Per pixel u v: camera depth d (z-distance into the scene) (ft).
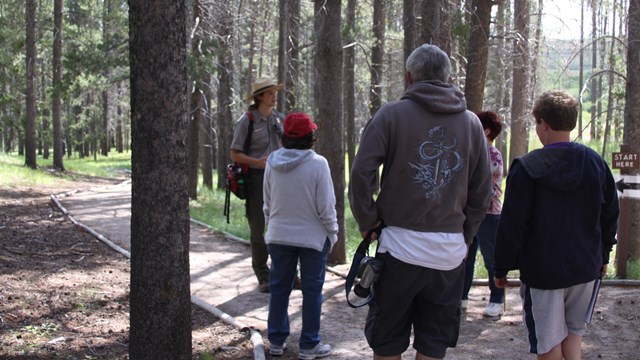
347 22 64.03
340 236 27.07
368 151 10.82
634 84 26.02
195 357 15.76
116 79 65.10
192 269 26.45
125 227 37.01
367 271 10.94
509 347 16.83
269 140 21.44
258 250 22.49
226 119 76.64
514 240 11.46
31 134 81.51
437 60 11.13
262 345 16.53
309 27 68.03
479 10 31.55
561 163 11.28
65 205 48.80
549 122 11.49
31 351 15.14
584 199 11.32
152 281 11.53
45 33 99.25
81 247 29.66
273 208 15.97
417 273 10.89
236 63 78.89
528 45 46.16
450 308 11.30
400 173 10.94
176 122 11.21
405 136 10.86
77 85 67.82
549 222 11.29
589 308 11.73
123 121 166.20
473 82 31.83
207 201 59.82
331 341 17.44
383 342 11.39
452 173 10.98
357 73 86.69
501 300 19.43
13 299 19.25
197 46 55.26
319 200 15.49
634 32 25.91
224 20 59.88
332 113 26.40
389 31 73.97
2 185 58.90
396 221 11.02
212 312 19.76
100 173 102.32
